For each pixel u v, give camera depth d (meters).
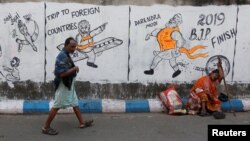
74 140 7.00
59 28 8.52
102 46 8.65
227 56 8.95
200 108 8.48
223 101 8.84
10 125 7.73
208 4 8.75
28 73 8.59
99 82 8.74
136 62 8.77
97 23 8.58
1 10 8.36
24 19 8.43
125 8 8.59
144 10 8.63
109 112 8.55
